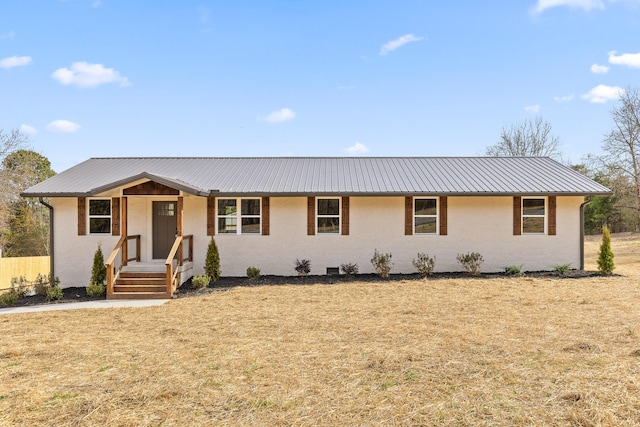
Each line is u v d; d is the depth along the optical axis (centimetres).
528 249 1429
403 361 565
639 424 380
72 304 1092
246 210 1423
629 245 2697
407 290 1127
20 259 1639
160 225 1416
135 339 707
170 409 427
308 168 1616
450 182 1430
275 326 779
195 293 1179
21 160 2872
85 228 1391
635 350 588
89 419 405
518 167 1620
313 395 459
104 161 1719
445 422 393
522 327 732
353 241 1420
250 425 391
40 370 548
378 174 1529
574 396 439
